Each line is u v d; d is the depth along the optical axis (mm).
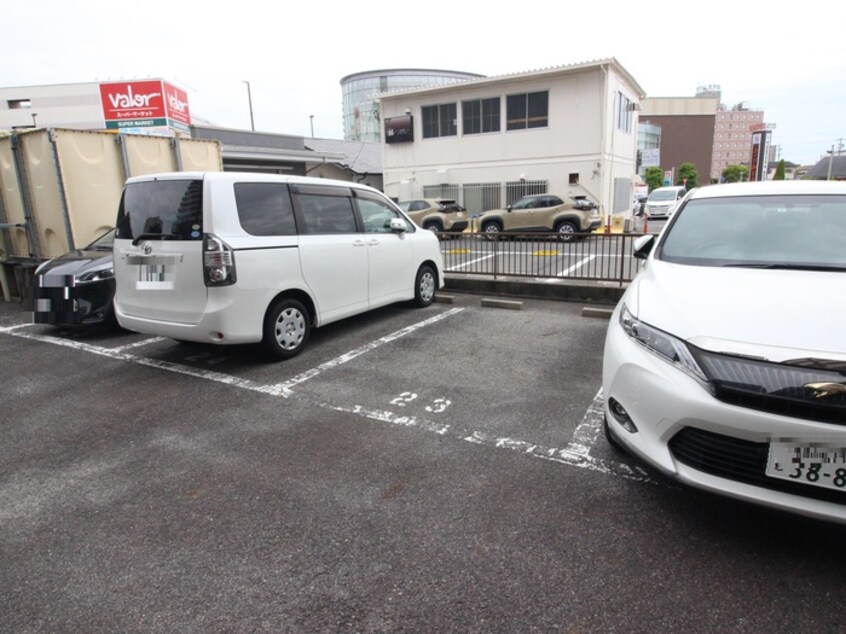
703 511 2514
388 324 6164
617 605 1961
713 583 2057
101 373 4719
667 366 2336
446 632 1861
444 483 2803
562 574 2123
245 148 18500
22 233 7555
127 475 2967
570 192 18375
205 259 4148
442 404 3838
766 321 2270
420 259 6719
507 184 19406
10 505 2707
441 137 20516
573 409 3695
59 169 6641
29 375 4723
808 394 1983
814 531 2359
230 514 2576
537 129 18578
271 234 4566
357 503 2641
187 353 5234
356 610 1968
